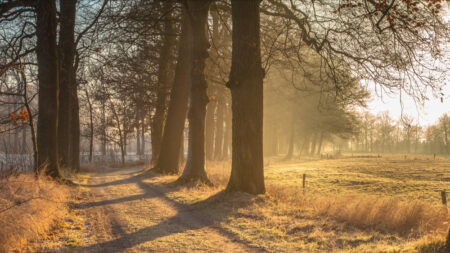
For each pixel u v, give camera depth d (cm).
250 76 1041
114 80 2175
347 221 707
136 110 2803
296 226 674
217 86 2831
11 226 531
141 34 1531
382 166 3647
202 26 1430
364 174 2734
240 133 1046
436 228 644
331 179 2347
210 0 1386
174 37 2128
